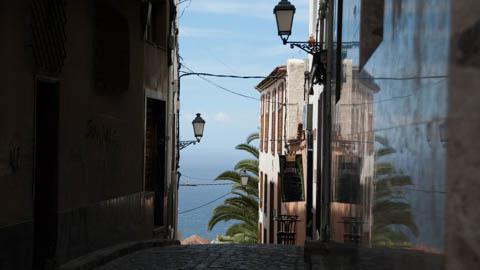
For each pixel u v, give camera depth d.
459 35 1.35
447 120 1.42
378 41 3.40
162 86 14.20
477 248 1.27
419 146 2.05
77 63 8.95
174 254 10.66
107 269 8.83
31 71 7.36
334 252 7.09
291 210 23.91
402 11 2.51
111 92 10.52
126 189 11.46
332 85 9.00
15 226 6.88
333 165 7.99
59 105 8.29
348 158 5.39
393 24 2.79
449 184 1.38
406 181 2.35
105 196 10.24
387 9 3.02
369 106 3.82
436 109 1.71
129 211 11.61
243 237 33.16
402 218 2.45
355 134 4.79
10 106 6.82
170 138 15.66
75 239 8.85
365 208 3.96
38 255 8.05
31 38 7.31
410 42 2.29
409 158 2.29
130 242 11.33
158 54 13.77
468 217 1.30
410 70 2.28
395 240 2.64
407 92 2.36
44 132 8.20
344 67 6.30
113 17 10.52
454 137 1.36
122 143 11.19
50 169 8.21
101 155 10.04
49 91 8.21
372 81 3.66
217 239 34.34
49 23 7.81
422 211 1.97
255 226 33.34
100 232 9.95
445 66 1.53
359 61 4.53
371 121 3.69
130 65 11.60
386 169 2.98
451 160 1.37
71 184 8.73
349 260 5.02
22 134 7.12
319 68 14.16
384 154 3.06
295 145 24.03
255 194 35.25
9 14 6.80
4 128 6.68
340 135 6.64
